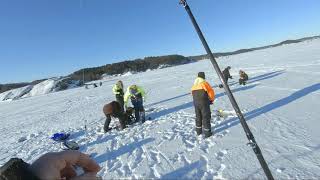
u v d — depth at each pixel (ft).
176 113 40.37
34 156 31.14
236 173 18.53
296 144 21.83
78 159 3.70
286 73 64.59
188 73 136.67
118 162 24.16
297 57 106.73
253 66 100.99
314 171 17.47
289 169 18.07
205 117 26.50
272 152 20.94
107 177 21.18
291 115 29.86
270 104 36.09
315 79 49.65
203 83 26.45
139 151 25.99
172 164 21.68
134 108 37.01
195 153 23.15
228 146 23.48
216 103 41.91
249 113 33.14
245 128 11.12
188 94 58.54
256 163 19.54
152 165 22.15
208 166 20.27
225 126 29.27
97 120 46.09
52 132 43.11
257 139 24.07
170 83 95.25
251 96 43.68
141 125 35.55
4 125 65.26
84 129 39.99
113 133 34.24
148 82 118.11
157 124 34.99
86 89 164.04
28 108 106.52
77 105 80.48
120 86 45.37
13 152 34.32
